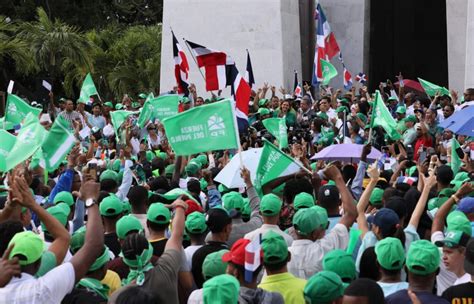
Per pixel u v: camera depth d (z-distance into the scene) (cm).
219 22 3772
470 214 1116
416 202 1202
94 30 6072
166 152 2272
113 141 2567
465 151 1877
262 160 1332
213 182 1628
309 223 948
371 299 704
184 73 2608
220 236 999
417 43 4359
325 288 729
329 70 3272
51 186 1582
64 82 5506
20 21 5622
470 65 3347
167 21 3825
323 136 2328
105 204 1095
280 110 2812
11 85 2034
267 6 3738
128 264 856
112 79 5459
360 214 1081
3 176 1488
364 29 4141
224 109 1277
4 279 719
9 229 823
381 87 3388
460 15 3803
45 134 1182
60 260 817
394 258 830
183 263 944
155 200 1238
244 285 794
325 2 4175
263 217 1032
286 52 3762
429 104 2962
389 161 1819
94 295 838
